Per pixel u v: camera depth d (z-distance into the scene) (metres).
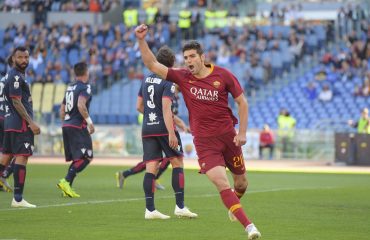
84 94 29.58
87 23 87.50
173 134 22.23
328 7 88.25
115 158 65.44
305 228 20.38
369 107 70.38
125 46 81.69
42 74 80.00
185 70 18.80
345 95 72.06
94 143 68.44
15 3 89.56
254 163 60.41
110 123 75.94
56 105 73.75
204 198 29.03
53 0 89.44
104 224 20.89
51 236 18.50
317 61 78.06
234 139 18.42
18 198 25.28
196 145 18.62
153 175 22.72
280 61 77.81
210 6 89.62
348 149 59.03
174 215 23.20
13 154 25.61
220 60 77.50
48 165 53.41
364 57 75.38
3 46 84.38
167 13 86.94
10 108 25.48
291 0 89.94
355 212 24.44
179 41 82.88
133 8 89.44
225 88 18.52
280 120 66.88
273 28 82.12
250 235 17.31
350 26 80.75
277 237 18.62
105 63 80.25
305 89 74.38
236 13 86.75
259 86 75.88
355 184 38.16
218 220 21.95
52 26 84.75
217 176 18.11
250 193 31.80
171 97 22.47
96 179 40.00
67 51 81.62
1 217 22.33
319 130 64.88
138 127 67.69
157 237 18.45
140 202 27.05
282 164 59.34
